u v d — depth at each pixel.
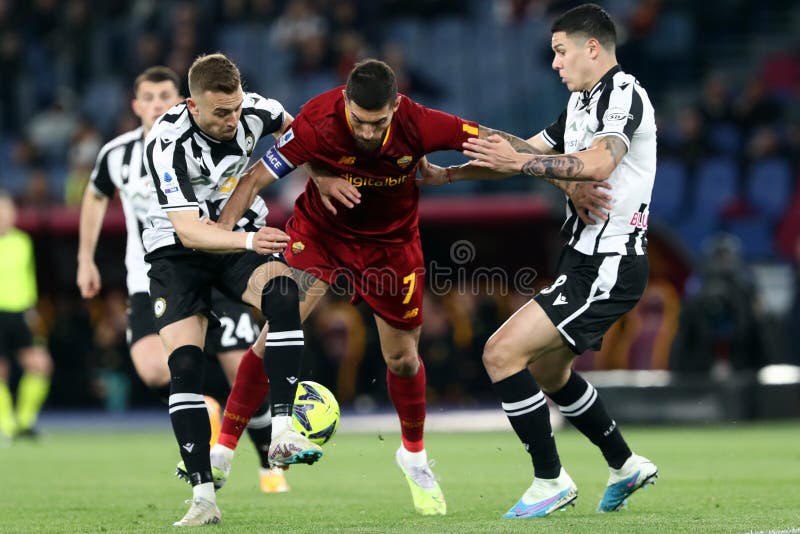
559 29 20.91
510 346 20.22
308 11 74.81
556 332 20.25
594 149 19.84
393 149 20.42
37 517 21.52
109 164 27.75
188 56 71.31
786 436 44.06
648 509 21.52
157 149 20.00
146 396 66.31
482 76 75.75
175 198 19.77
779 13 78.62
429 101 74.69
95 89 76.31
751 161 66.62
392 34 77.88
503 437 46.72
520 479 29.42
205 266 20.80
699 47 76.81
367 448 41.34
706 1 78.44
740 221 65.94
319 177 20.78
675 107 74.19
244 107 20.77
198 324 20.53
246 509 22.53
